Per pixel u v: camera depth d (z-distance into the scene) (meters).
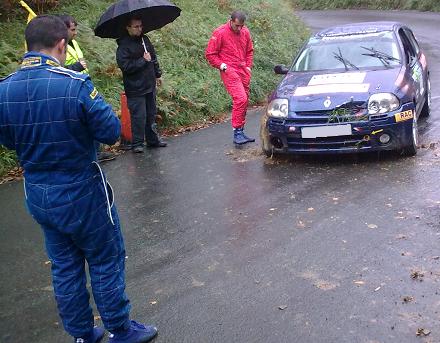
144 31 8.11
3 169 7.39
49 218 2.96
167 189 6.23
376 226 4.66
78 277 3.17
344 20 26.47
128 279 4.16
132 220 5.37
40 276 4.41
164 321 3.56
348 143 6.29
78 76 2.88
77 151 2.90
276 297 3.71
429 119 8.48
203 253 4.50
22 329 3.66
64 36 3.00
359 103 6.21
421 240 4.32
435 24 22.31
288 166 6.63
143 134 7.96
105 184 3.07
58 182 2.91
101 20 7.38
